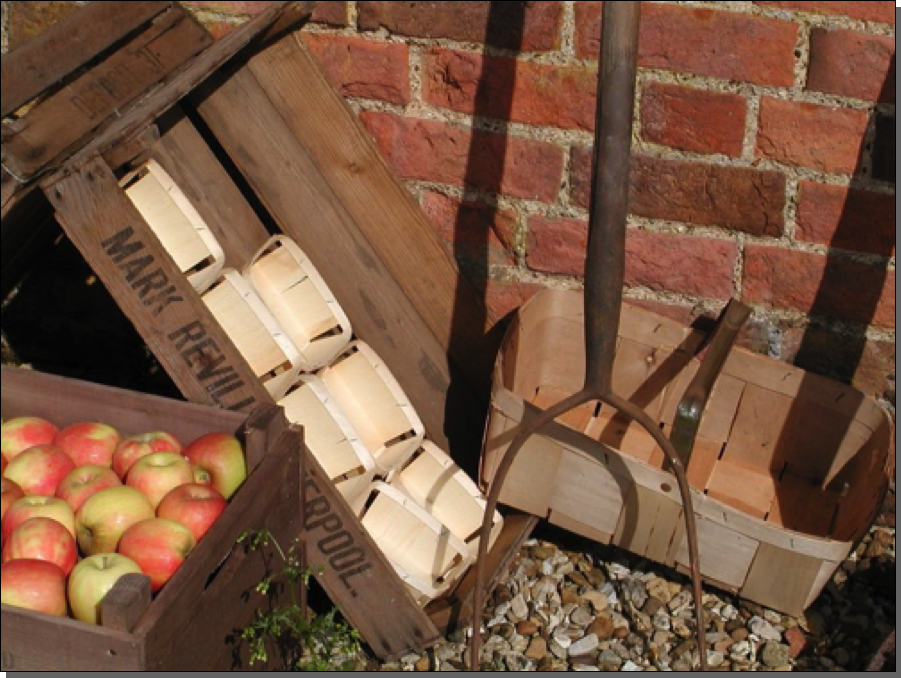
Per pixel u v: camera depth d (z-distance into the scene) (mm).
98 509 1732
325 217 2178
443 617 2018
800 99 2102
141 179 1927
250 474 1808
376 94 2250
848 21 2047
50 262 2512
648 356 2244
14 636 1541
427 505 2068
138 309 1881
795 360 2254
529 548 2209
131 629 1515
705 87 2125
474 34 2174
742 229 2193
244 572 1745
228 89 2145
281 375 1954
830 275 2186
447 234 2316
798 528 2150
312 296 2010
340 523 1911
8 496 1796
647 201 2211
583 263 2277
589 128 2188
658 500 1991
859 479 2133
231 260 2131
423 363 2238
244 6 2281
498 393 2006
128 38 2221
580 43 2141
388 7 2186
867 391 2240
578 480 2023
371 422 2051
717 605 2115
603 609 2104
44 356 2592
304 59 2145
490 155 2244
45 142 2012
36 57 2154
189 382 1916
